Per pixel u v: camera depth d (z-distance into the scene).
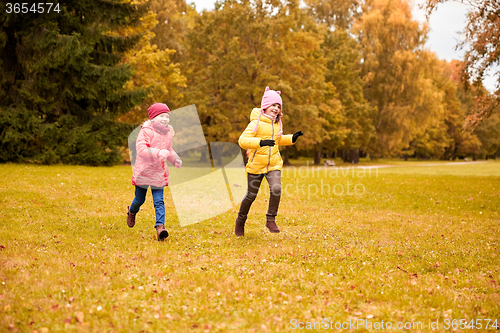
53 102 17.42
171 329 2.59
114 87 17.34
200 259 4.22
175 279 3.53
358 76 42.56
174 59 33.28
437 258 4.72
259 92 29.88
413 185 13.77
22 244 4.52
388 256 4.78
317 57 37.34
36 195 8.04
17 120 15.70
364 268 4.16
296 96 31.83
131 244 4.82
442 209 9.59
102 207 7.56
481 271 4.25
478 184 14.45
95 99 18.27
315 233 6.08
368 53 39.50
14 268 3.63
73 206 7.46
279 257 4.48
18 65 17.19
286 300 3.17
